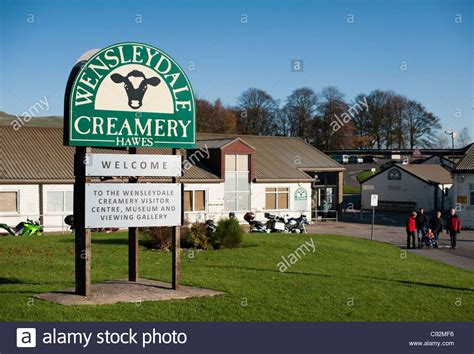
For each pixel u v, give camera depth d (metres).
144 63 12.65
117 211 12.40
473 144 51.09
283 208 48.88
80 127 12.10
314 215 53.88
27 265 17.19
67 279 14.98
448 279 18.20
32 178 38.28
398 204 67.12
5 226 32.59
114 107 12.39
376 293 14.58
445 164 75.19
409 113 98.12
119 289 13.20
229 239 23.02
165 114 12.83
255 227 36.31
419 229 32.41
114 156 12.34
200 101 80.00
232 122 80.56
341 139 90.81
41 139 44.12
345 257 22.20
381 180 68.94
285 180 48.66
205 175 45.34
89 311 11.36
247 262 19.27
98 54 12.27
